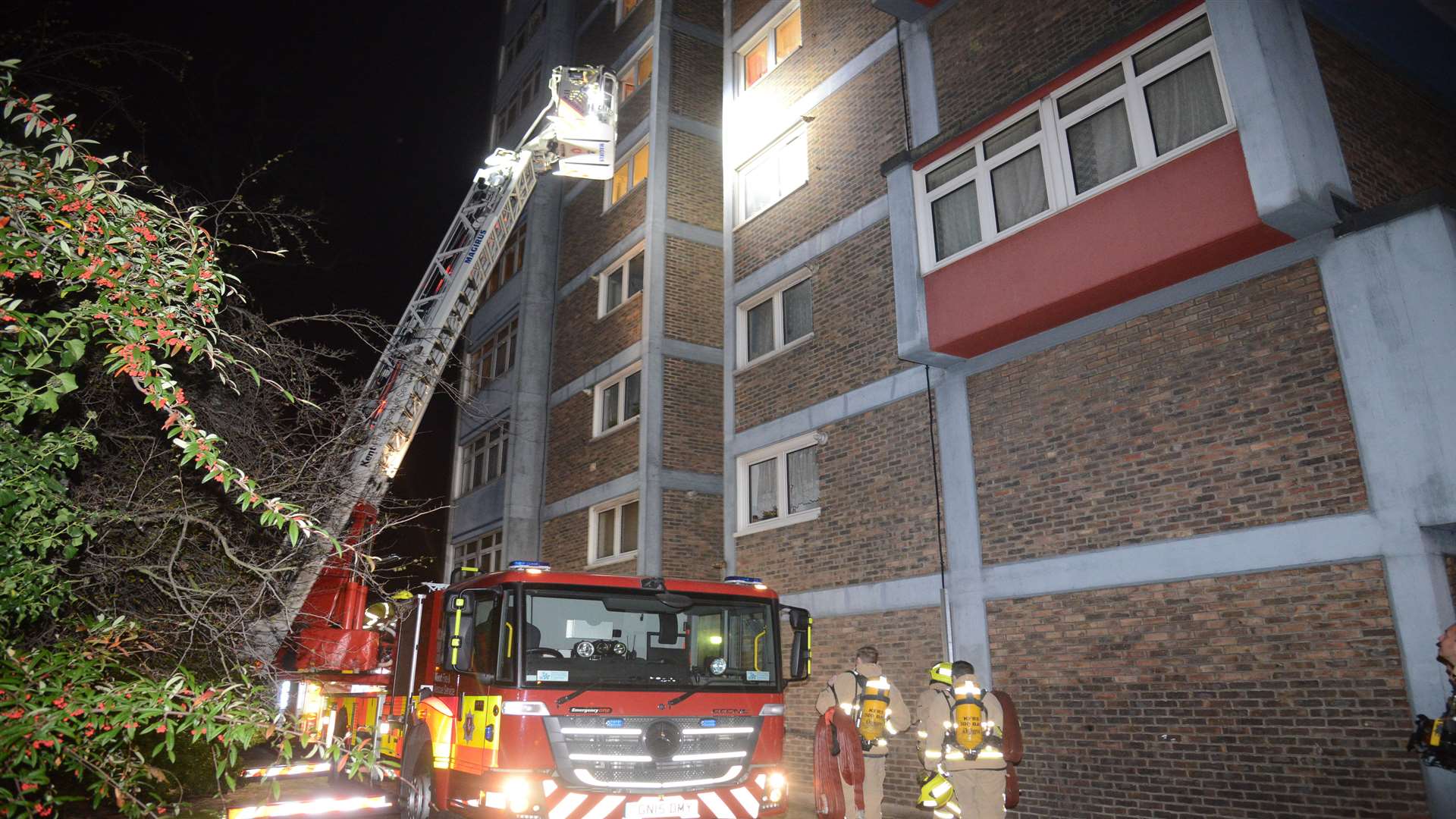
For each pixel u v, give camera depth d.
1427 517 6.69
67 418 6.59
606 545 18.28
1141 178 8.68
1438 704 6.41
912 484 11.20
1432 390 6.84
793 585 12.63
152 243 3.61
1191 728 7.83
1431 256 7.01
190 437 3.40
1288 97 7.79
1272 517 7.64
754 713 7.63
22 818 3.10
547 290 22.17
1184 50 8.70
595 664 7.26
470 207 13.33
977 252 10.14
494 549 21.48
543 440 21.02
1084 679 8.73
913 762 10.49
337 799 7.77
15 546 3.71
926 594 10.60
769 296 14.66
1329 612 7.15
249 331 7.45
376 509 10.84
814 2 14.97
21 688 3.08
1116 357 9.12
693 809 7.11
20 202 3.31
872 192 12.92
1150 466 8.60
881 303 12.30
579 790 6.78
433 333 12.11
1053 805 8.70
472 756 7.25
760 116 15.65
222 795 9.98
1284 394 7.77
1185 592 8.11
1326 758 6.97
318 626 10.92
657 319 17.81
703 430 17.64
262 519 3.49
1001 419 10.16
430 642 8.73
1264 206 7.55
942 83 12.11
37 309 4.09
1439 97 9.98
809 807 10.60
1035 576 9.34
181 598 6.59
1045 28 10.82
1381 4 8.80
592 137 13.62
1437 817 6.33
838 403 12.56
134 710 3.18
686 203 19.09
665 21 20.31
